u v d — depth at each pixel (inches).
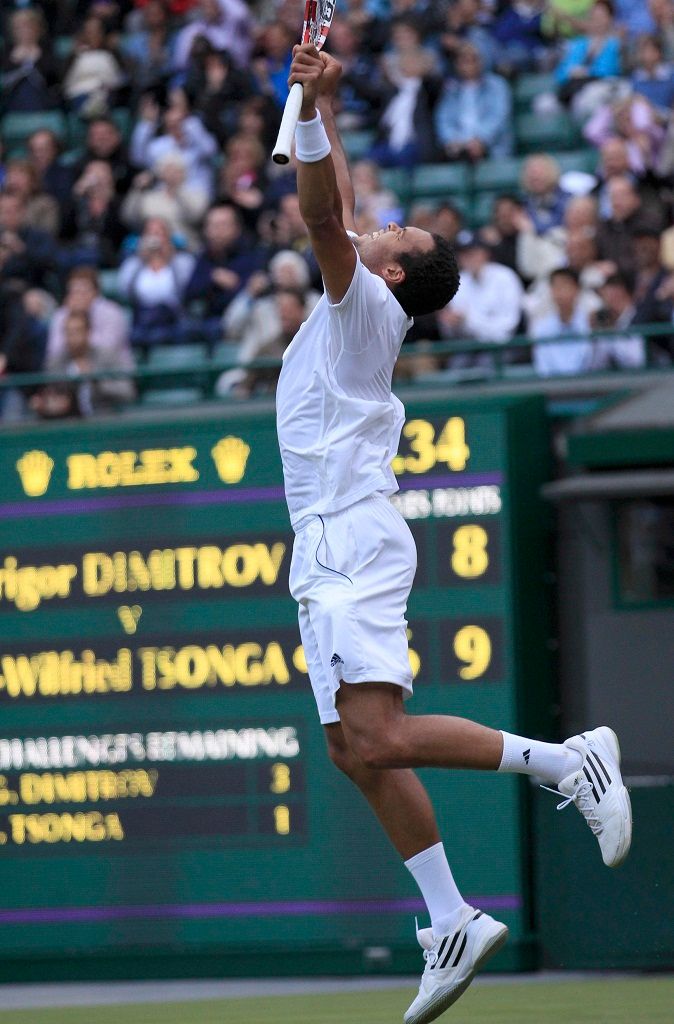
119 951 1133.1
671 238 1370.6
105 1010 966.4
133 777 1134.4
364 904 1092.5
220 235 1508.4
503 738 554.3
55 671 1150.3
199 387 1366.9
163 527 1135.6
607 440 1088.8
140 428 1144.8
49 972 1147.9
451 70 1689.2
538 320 1312.7
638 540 1133.7
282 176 1592.0
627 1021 775.1
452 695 1086.4
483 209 1605.6
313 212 522.0
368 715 544.4
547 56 1738.4
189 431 1135.0
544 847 1092.5
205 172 1676.9
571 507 1149.7
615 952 1069.1
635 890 1071.0
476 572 1088.2
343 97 1726.1
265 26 1831.9
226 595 1121.4
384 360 556.7
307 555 556.7
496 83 1647.4
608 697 1131.3
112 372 1251.2
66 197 1676.9
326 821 1099.9
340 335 547.5
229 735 1117.1
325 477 555.8
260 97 1656.0
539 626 1117.1
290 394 568.1
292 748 1106.7
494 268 1354.6
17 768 1155.9
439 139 1648.6
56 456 1157.7
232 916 1112.8
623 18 1692.9
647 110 1508.4
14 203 1648.6
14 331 1497.3
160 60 1850.4
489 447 1093.1
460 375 1262.3
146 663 1134.4
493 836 1087.0
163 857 1127.6
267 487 1118.4
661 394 1115.9
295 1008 934.4
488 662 1082.7
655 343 1248.8
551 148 1670.8
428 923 1082.1
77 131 1862.7
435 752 546.6
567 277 1294.3
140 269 1497.3
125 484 1144.8
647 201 1433.3
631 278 1318.9
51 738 1149.1
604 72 1662.2
